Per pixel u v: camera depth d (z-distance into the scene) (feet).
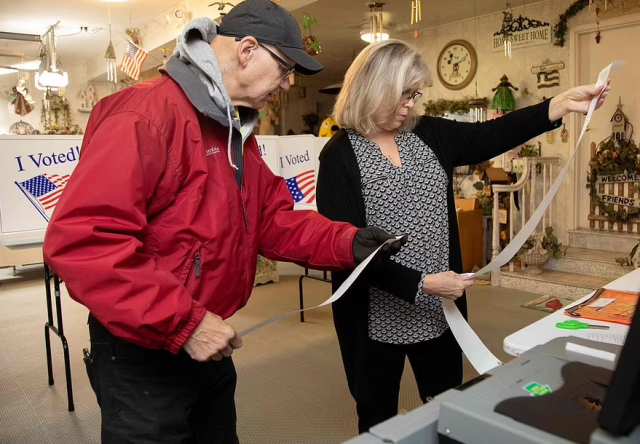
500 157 19.10
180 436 3.92
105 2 19.21
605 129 17.03
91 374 4.25
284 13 3.81
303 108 33.14
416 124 5.32
